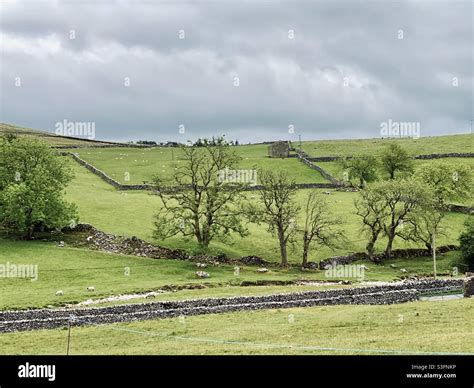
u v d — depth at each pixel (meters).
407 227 113.06
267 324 61.94
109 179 153.75
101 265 94.31
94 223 112.88
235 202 110.06
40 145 112.81
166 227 106.19
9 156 110.25
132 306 69.88
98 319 66.12
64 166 117.00
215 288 83.56
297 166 174.50
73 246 102.31
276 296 76.12
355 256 108.38
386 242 116.56
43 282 85.06
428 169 136.25
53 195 105.69
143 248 102.88
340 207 132.12
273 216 104.56
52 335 60.50
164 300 73.31
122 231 109.75
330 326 58.69
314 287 85.19
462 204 142.25
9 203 102.06
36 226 110.38
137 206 126.38
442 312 61.72
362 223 121.38
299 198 138.12
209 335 57.41
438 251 112.88
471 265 103.81
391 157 160.50
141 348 53.19
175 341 55.78
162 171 167.12
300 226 117.38
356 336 53.47
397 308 65.62
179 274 92.19
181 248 105.25
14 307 71.38
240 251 107.69
